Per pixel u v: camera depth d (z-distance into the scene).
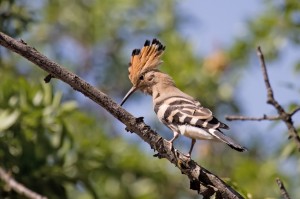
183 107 9.10
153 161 13.47
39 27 16.08
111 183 12.61
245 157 14.30
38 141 10.75
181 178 13.71
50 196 10.60
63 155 10.83
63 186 10.76
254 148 14.43
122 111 7.29
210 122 8.62
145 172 13.25
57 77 7.16
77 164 11.20
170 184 13.66
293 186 13.13
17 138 10.67
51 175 10.70
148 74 10.92
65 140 10.92
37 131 10.83
